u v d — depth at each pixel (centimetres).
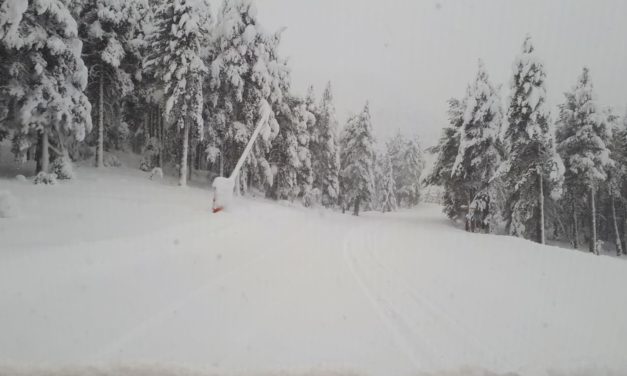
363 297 690
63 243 855
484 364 438
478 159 2688
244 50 2619
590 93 2770
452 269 1038
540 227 2378
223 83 2738
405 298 698
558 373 426
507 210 3112
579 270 1118
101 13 2348
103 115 2814
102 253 789
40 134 2016
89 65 2548
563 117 2981
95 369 393
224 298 636
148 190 2241
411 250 1396
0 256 683
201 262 866
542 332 553
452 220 3531
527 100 2278
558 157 2294
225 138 2750
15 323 482
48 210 1383
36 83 1845
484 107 2688
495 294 770
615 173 3141
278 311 589
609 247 3700
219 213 1664
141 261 800
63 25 1853
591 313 666
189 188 2592
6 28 1664
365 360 436
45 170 1992
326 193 4506
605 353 484
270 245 1207
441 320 583
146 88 2967
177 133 2764
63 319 506
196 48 2477
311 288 732
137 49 2748
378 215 4812
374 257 1167
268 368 409
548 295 786
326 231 1880
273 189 3628
